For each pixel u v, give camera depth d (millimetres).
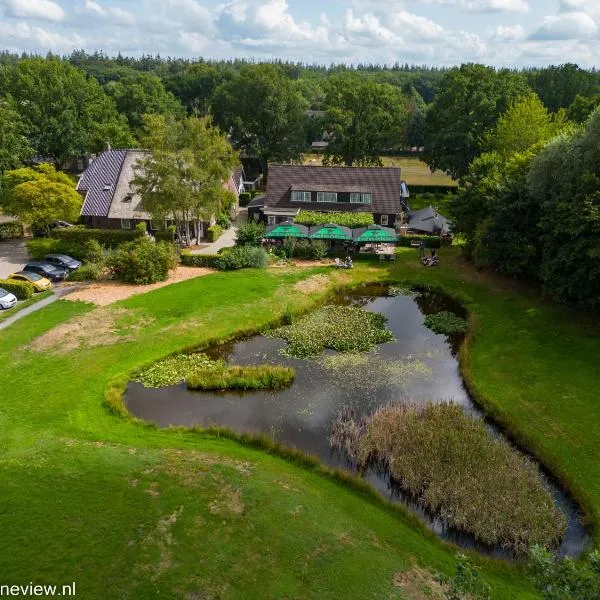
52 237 52281
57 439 23203
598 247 31531
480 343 33781
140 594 15688
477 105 73000
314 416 27000
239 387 29484
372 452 23812
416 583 16531
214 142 51125
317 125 84875
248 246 48969
